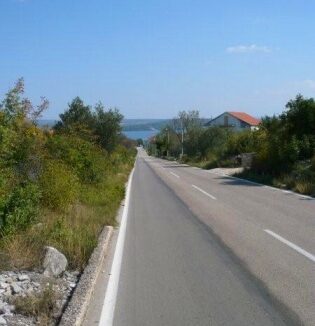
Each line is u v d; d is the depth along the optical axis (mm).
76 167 14742
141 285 5660
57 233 7141
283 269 6258
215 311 4754
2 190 7102
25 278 5355
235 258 6910
